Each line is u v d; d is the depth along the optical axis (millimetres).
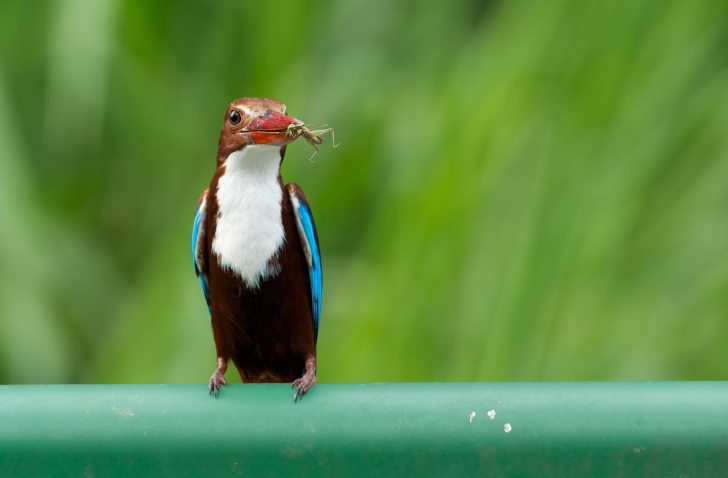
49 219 11766
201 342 9734
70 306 11664
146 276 10695
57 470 5250
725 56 10461
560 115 9992
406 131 11664
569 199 9617
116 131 12188
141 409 5293
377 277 9773
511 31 10586
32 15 12031
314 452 5277
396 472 5289
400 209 10047
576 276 9352
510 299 9227
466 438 5254
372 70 12148
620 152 9859
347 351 9500
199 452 5262
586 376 9070
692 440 5184
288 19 11586
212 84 12016
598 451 5227
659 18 10188
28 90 12172
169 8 12141
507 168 9812
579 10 10258
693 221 9828
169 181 11961
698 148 10031
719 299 9617
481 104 10203
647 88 10047
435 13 12398
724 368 9664
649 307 9500
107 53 11469
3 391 5336
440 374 9172
